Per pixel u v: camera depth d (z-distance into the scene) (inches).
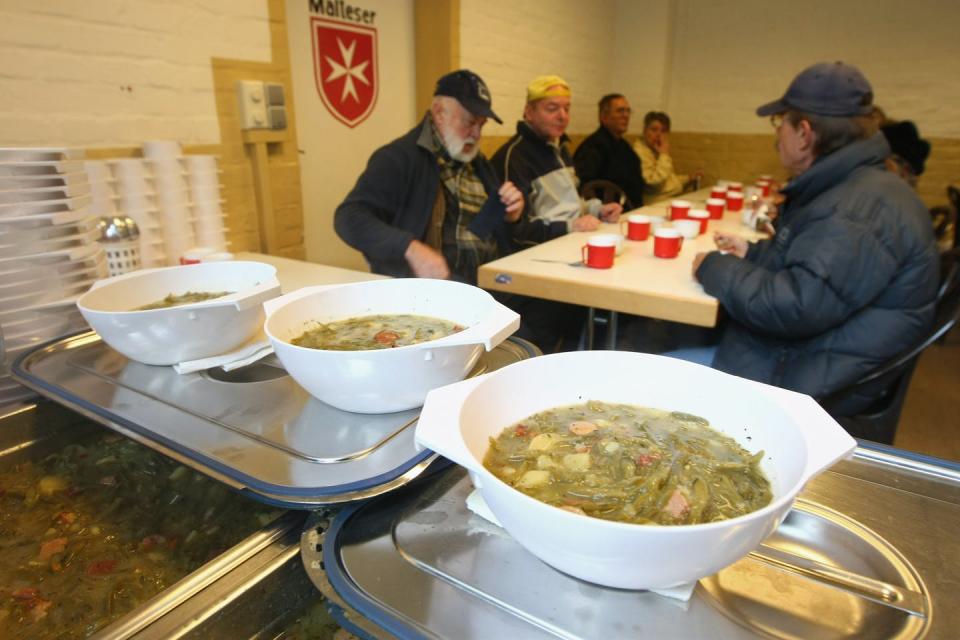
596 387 28.9
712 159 208.8
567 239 89.5
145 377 38.4
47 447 39.4
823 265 56.5
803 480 18.6
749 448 24.6
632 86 207.5
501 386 26.2
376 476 26.0
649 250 82.7
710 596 21.5
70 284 46.8
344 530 25.1
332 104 114.5
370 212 82.7
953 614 20.9
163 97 73.0
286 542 26.1
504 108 152.9
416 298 40.7
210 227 71.8
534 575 22.4
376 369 29.1
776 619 21.1
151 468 36.8
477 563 23.1
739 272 60.6
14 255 42.9
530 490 22.4
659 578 18.6
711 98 203.5
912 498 27.1
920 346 59.1
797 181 65.2
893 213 57.2
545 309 98.3
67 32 62.6
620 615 20.4
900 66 173.2
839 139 65.1
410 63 131.6
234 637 23.6
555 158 118.8
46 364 40.8
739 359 67.6
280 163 91.2
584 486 22.7
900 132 116.7
